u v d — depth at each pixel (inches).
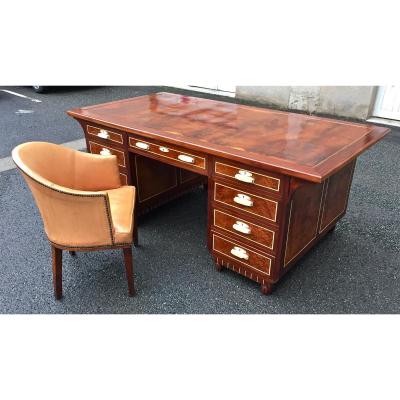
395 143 142.8
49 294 72.7
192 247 86.4
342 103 168.2
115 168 78.1
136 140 79.8
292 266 72.7
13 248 85.7
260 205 63.1
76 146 145.9
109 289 74.0
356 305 68.9
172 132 73.7
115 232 65.9
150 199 94.0
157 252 84.8
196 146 66.4
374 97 163.3
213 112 88.0
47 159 71.1
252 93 197.5
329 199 76.7
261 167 58.9
